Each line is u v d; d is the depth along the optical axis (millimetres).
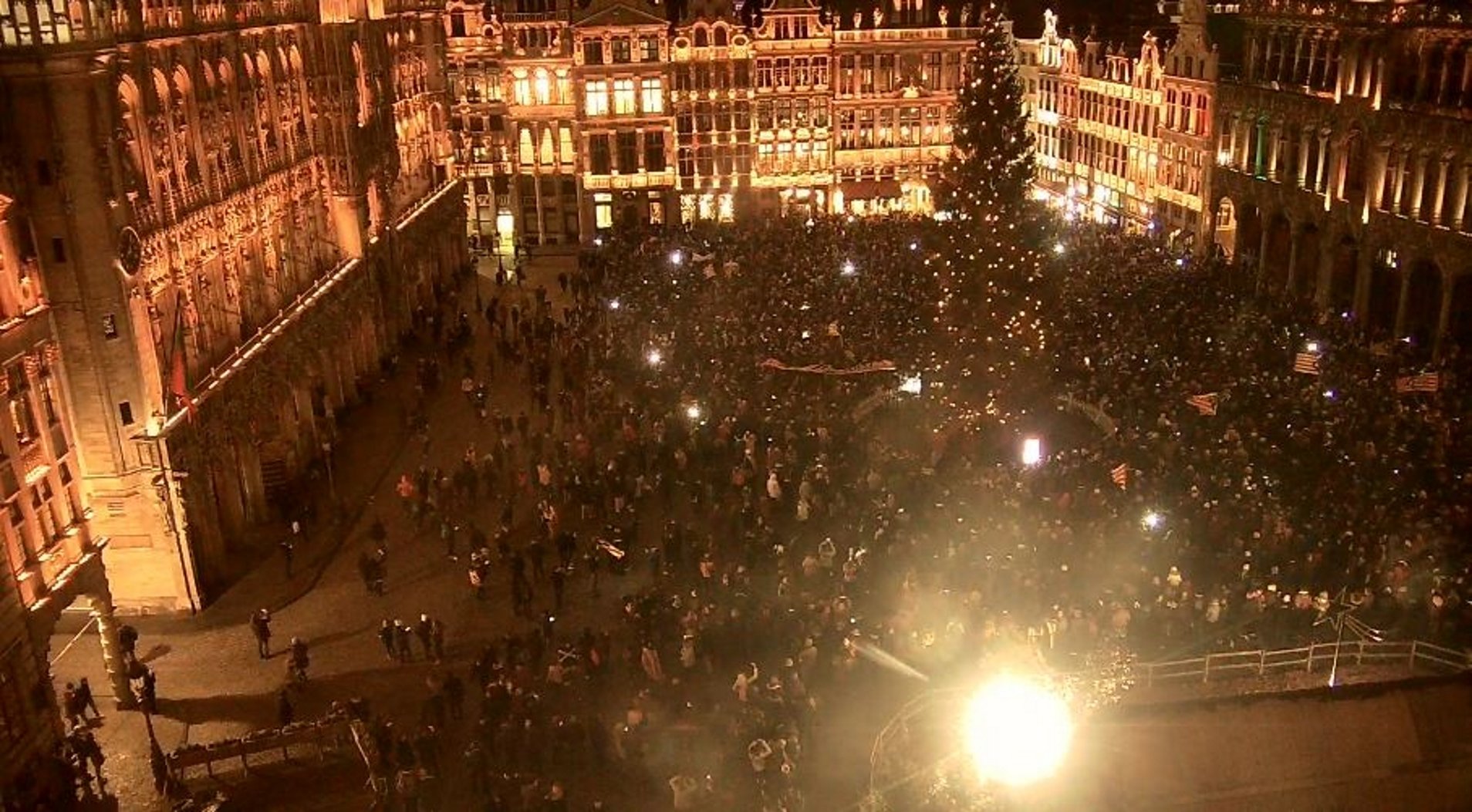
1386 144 60625
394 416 57969
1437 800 20844
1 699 29312
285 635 38406
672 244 77438
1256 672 29531
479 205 95312
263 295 50594
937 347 51094
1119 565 35906
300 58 56281
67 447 34438
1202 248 78062
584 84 90312
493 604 39719
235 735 33031
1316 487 39531
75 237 35750
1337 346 54031
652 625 35250
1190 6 77250
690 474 46250
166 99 42125
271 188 51844
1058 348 52469
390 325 67000
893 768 22062
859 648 33219
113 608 34969
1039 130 101250
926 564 36875
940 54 93062
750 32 90562
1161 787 20688
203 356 44062
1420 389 42344
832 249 72375
